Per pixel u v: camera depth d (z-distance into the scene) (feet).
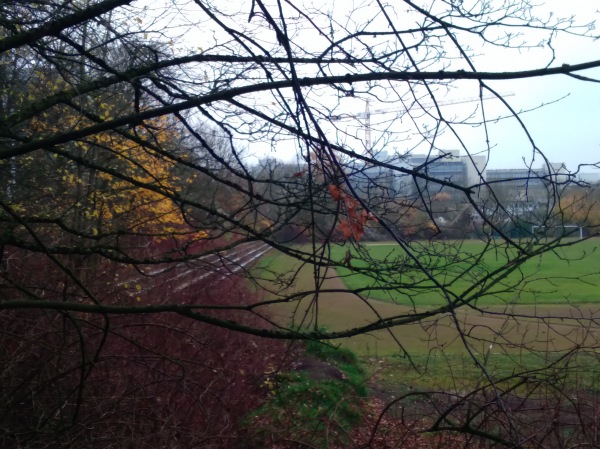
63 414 21.17
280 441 24.88
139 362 21.57
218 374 25.85
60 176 26.21
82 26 16.69
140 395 23.41
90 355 23.32
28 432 19.53
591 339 24.66
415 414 21.77
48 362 20.94
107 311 13.91
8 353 21.43
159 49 17.66
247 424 26.12
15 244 15.02
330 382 34.65
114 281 28.68
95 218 27.89
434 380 30.94
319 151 10.96
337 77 12.87
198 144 19.53
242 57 15.14
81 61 17.12
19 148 14.33
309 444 24.08
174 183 25.02
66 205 25.86
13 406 19.83
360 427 27.78
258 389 31.78
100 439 20.24
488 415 16.55
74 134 14.34
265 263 21.91
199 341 24.84
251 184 15.23
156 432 21.95
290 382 33.12
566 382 20.27
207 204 19.39
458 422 21.81
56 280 25.39
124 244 27.45
